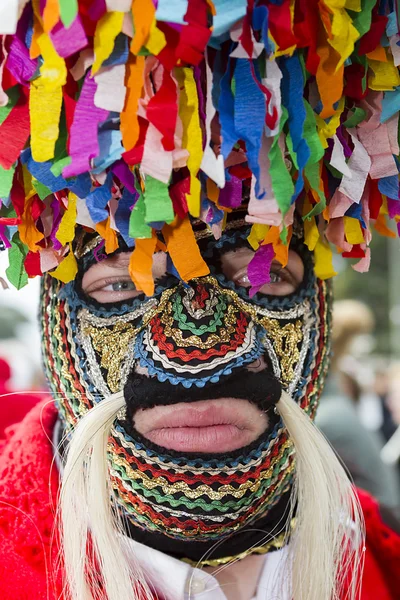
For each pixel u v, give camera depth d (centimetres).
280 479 74
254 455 69
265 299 73
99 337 72
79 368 73
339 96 59
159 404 66
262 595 76
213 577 74
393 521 105
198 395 65
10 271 68
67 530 69
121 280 73
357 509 78
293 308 75
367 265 74
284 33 54
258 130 54
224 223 68
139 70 54
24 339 232
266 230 66
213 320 68
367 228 70
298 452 73
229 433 68
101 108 54
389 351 461
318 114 62
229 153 57
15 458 84
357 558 76
